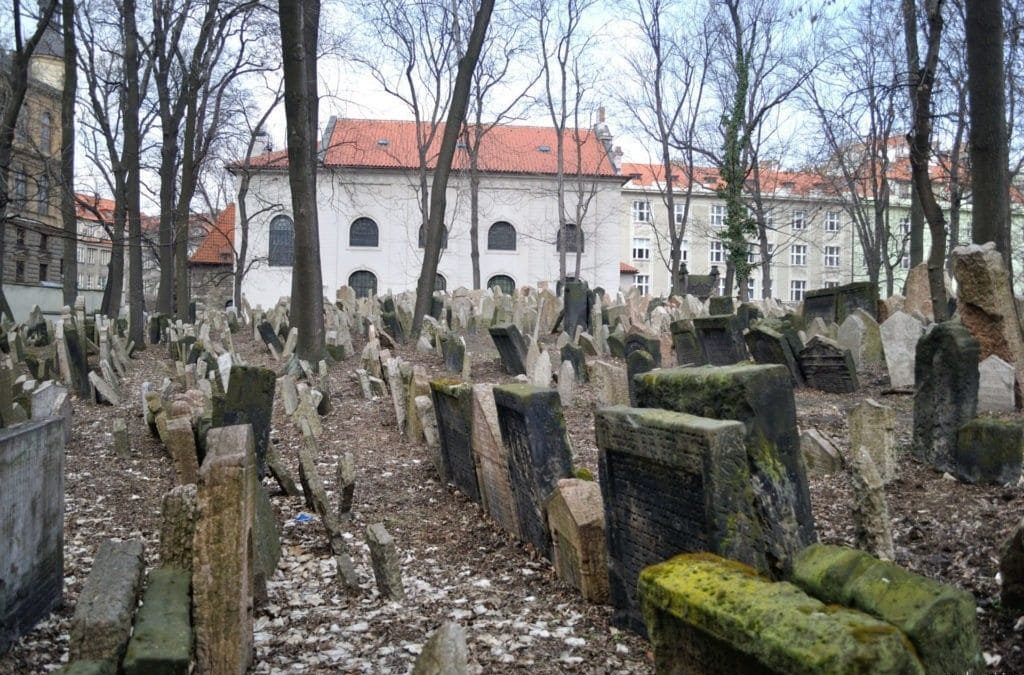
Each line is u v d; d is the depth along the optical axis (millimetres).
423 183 37250
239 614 3910
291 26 14945
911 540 5910
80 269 43750
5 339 18047
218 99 27531
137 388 14375
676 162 45688
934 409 7574
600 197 50594
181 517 4391
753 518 4129
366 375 13211
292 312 17406
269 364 16156
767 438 4652
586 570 5375
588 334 17422
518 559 6359
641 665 4406
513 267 50094
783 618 2809
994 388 9336
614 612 5035
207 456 3996
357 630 4922
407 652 4598
